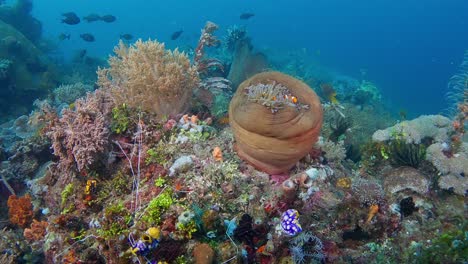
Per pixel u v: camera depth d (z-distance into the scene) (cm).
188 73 544
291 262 350
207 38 704
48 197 522
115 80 573
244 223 353
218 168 397
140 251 322
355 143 811
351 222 409
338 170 493
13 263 508
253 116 365
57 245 415
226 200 380
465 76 688
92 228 397
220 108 766
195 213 348
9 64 1267
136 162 453
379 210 427
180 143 464
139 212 375
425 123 590
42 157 692
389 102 3039
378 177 546
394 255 403
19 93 1333
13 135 833
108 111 509
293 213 343
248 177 406
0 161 734
